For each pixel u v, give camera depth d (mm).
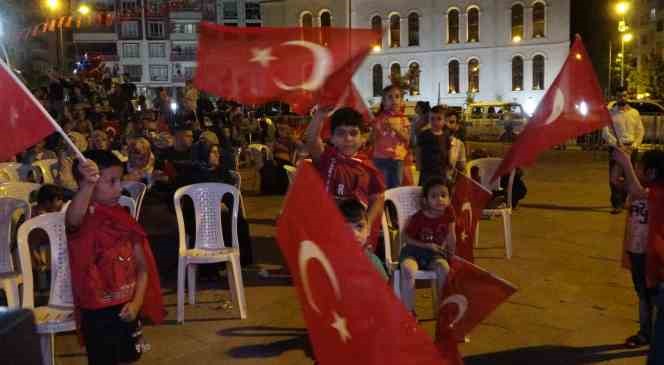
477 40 44188
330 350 2438
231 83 4344
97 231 3346
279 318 5469
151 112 12227
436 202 4910
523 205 10641
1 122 3176
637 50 52938
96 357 3379
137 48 58219
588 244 7809
